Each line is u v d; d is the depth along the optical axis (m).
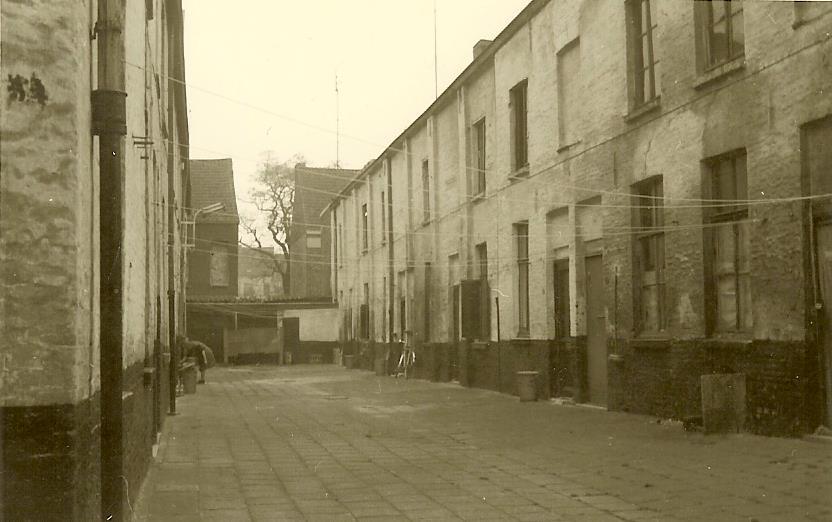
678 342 12.59
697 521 6.44
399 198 30.17
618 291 14.41
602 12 15.12
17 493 4.11
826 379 9.86
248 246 55.34
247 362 42.34
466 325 22.20
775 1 10.45
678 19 12.60
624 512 6.87
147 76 9.95
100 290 5.04
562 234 17.19
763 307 10.67
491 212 21.08
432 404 17.83
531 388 17.31
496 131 20.73
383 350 32.53
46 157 4.25
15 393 4.15
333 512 7.18
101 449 5.15
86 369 4.57
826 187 9.80
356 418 15.25
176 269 22.86
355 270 38.12
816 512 6.58
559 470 9.02
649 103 13.37
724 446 9.98
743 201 11.41
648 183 13.88
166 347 15.73
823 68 9.69
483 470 9.21
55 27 4.29
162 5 14.85
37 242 4.21
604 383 15.35
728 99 11.42
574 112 16.52
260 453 10.83
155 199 11.64
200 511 7.26
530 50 18.48
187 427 14.00
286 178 55.22
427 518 6.86
